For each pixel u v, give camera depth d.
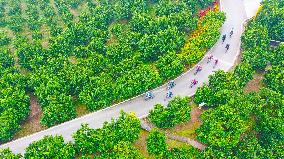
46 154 84.62
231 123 88.62
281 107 92.38
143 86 100.75
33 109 102.56
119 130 89.19
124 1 130.00
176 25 118.94
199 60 113.00
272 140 90.25
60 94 98.31
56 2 134.75
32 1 137.38
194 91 104.88
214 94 96.44
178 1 127.06
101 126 97.06
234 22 127.19
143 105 101.44
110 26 126.88
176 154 88.00
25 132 97.19
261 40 112.00
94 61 106.44
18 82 103.12
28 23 127.12
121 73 103.38
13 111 95.06
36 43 114.25
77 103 102.88
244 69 102.06
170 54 106.31
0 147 93.31
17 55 112.69
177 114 92.25
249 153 86.94
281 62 106.44
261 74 110.19
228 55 115.50
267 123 90.88
